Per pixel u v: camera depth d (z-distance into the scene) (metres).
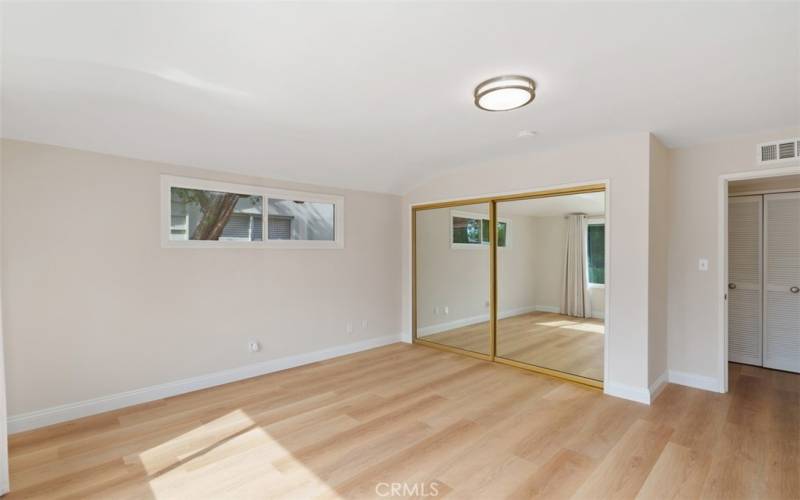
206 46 1.87
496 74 2.21
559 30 1.76
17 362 2.77
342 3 1.54
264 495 2.07
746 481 2.17
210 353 3.71
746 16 1.63
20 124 2.63
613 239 3.46
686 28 1.73
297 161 3.93
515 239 5.19
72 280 2.99
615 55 1.99
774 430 2.76
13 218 2.76
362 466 2.34
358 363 4.48
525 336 5.16
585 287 4.69
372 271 5.20
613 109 2.76
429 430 2.79
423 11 1.61
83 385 3.04
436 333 5.29
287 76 2.22
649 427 2.82
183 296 3.55
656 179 3.46
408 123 3.05
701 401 3.30
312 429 2.81
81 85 2.27
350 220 4.93
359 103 2.64
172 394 3.46
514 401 3.33
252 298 4.01
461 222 4.96
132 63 2.04
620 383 3.42
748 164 3.35
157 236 3.41
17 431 2.76
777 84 2.33
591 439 2.65
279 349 4.22
